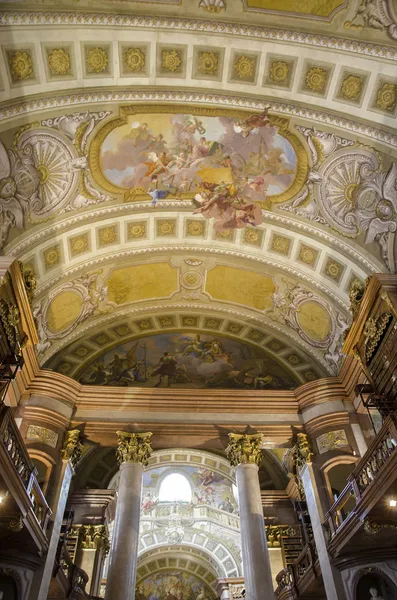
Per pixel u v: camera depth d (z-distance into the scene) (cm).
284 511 1919
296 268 1600
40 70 1092
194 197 1500
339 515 1233
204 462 2291
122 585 1151
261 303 1777
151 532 2862
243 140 1329
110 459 2073
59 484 1312
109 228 1531
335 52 1094
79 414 1480
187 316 1864
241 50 1141
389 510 1046
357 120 1189
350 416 1457
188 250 1664
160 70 1180
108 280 1673
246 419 1518
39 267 1431
